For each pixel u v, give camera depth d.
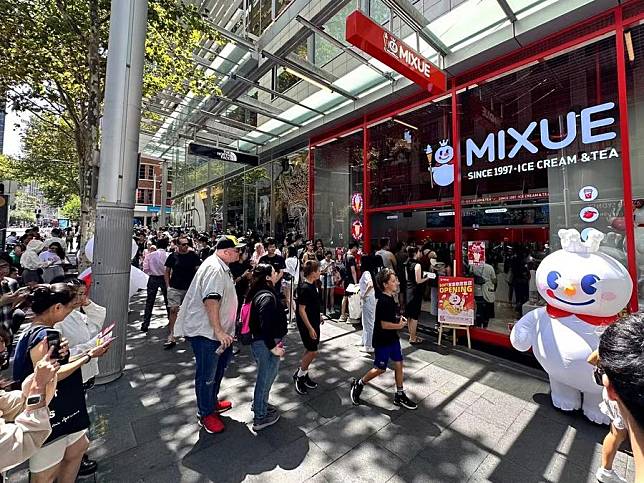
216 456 2.56
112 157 3.89
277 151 11.12
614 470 2.44
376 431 2.92
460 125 5.88
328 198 9.05
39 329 1.86
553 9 4.41
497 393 3.63
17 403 1.46
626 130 4.10
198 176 16.98
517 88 5.16
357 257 7.72
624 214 4.10
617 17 4.14
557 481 2.34
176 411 3.22
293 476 2.36
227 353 3.24
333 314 7.18
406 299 5.69
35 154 16.27
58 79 7.71
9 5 6.00
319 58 7.13
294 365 4.44
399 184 7.05
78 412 1.97
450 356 4.78
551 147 4.79
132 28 4.00
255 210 12.24
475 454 2.62
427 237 7.84
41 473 1.82
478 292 5.58
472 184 5.74
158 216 31.75
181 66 7.74
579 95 4.52
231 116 10.18
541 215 4.97
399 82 6.45
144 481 2.29
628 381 0.76
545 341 3.24
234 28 8.05
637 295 3.97
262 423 2.94
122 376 3.98
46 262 7.19
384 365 3.34
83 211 8.46
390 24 5.51
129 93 3.99
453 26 5.00
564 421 3.08
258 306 2.97
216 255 3.15
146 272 5.86
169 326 5.03
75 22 6.30
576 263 3.13
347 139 8.49
